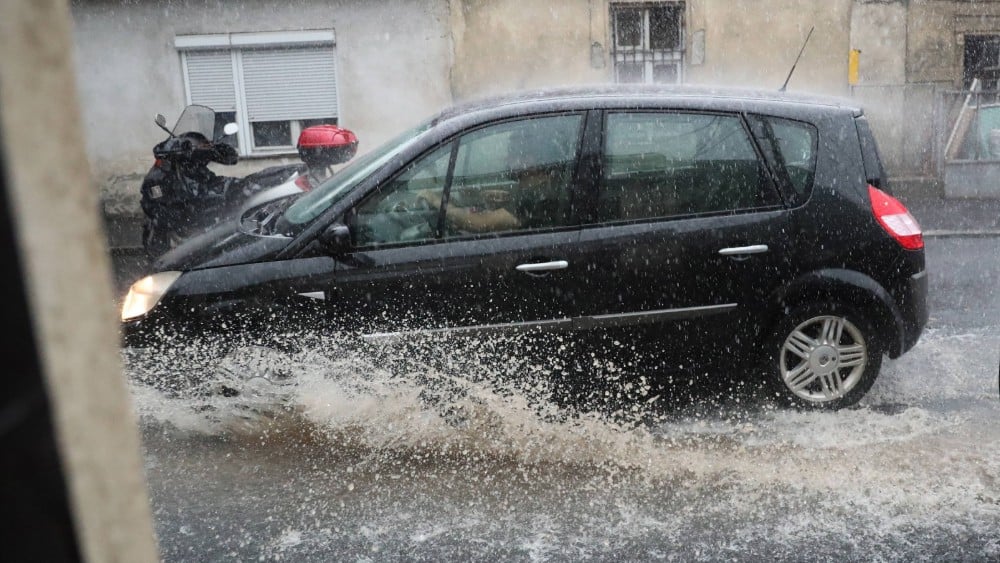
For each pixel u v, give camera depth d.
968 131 12.14
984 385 4.60
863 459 3.73
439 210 3.93
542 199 3.95
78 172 0.69
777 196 4.02
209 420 4.02
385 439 3.98
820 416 4.18
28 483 0.64
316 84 13.05
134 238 10.86
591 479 3.63
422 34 12.99
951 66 13.33
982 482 3.49
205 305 3.87
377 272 3.84
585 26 13.18
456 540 3.19
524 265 3.87
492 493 3.54
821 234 4.02
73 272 0.68
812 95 4.43
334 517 3.38
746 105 4.07
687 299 3.99
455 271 3.86
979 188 11.56
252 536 3.25
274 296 3.85
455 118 4.06
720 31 13.33
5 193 0.61
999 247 8.43
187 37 12.68
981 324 5.80
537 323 3.92
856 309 4.13
